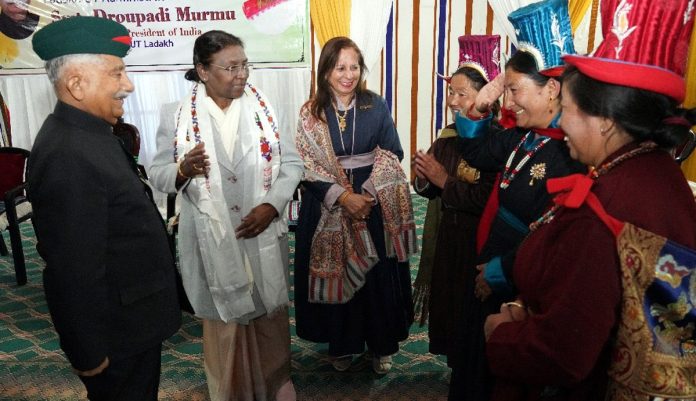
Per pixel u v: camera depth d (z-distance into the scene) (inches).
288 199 77.9
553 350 38.9
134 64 214.4
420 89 229.0
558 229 40.4
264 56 214.8
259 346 85.0
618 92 37.1
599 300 36.9
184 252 77.1
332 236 89.5
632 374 38.0
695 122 37.7
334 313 93.4
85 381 58.6
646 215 36.8
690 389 37.5
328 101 88.5
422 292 99.8
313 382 99.6
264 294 78.8
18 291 144.4
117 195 54.6
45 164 51.6
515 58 54.9
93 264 52.2
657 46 39.2
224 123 74.9
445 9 219.9
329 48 85.8
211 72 71.1
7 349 113.7
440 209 96.9
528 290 43.9
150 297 59.5
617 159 38.9
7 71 214.2
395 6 219.5
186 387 99.0
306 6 210.2
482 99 66.6
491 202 64.2
